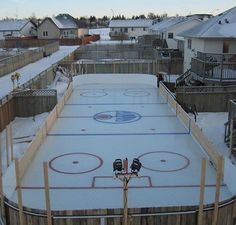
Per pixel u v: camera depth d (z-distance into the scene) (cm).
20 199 860
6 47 5681
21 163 1128
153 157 1293
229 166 1046
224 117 1981
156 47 4722
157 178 1116
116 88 2620
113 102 2178
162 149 1377
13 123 1953
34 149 1316
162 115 1873
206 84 2238
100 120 1780
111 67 3550
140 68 3553
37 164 1235
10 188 1005
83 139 1495
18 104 2036
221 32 2431
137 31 8156
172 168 1195
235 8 2802
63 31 7331
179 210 860
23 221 868
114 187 1055
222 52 2491
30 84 2281
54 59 3978
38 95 2052
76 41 6000
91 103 2155
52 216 847
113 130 1614
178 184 1077
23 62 3419
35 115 2069
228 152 1445
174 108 1920
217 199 873
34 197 997
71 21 7875
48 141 1474
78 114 1902
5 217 920
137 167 845
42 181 1100
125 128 1645
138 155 1315
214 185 1065
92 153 1336
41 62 3728
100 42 6419
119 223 856
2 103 1819
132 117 1834
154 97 2309
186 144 1432
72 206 946
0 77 2780
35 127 1847
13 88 2247
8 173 1012
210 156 1246
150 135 1545
